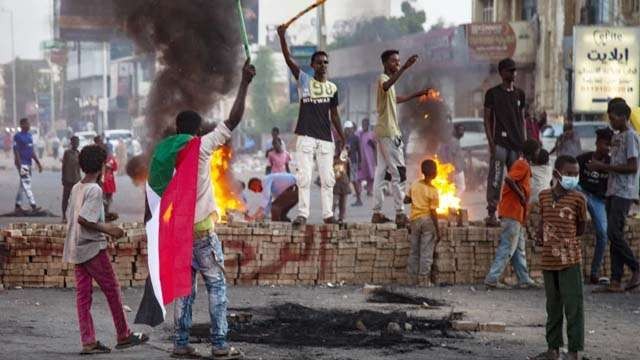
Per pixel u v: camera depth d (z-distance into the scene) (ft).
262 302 37.06
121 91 247.50
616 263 41.06
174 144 27.09
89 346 28.12
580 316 28.22
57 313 34.24
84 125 256.11
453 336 31.50
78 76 299.99
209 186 27.43
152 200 27.14
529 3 141.08
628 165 40.16
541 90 128.06
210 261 27.32
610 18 117.39
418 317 34.50
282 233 41.52
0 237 39.04
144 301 27.07
